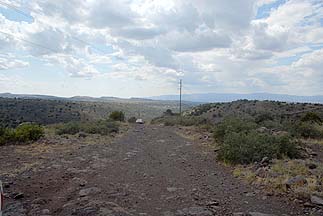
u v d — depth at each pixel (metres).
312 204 7.49
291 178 9.23
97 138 23.27
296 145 14.88
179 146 19.61
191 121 43.81
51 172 11.17
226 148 13.56
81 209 7.08
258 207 7.54
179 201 8.03
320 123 27.52
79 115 72.38
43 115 63.16
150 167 12.58
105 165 12.75
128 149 17.95
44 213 6.97
